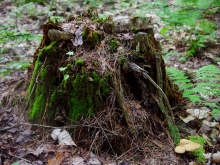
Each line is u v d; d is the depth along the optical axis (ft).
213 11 21.53
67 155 8.52
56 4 27.78
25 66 15.28
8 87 12.51
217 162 8.78
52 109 9.45
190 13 17.48
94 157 8.48
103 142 8.85
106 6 27.45
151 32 10.46
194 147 8.55
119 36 10.32
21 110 10.27
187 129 10.44
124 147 8.84
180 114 11.30
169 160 8.59
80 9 26.40
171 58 16.99
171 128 9.50
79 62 9.26
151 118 9.61
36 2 27.86
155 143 9.11
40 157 8.54
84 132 9.07
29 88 10.19
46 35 10.14
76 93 9.21
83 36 9.93
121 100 8.95
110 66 9.35
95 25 10.46
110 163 8.36
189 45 18.08
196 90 10.41
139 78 9.78
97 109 9.12
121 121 9.07
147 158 8.63
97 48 9.84
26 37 16.22
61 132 9.07
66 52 9.82
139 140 9.07
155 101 9.77
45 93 9.65
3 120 10.02
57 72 9.64
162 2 18.71
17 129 9.59
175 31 20.20
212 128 10.71
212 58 16.65
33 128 9.60
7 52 17.39
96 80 9.13
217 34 19.10
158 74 9.75
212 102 11.73
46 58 9.78
